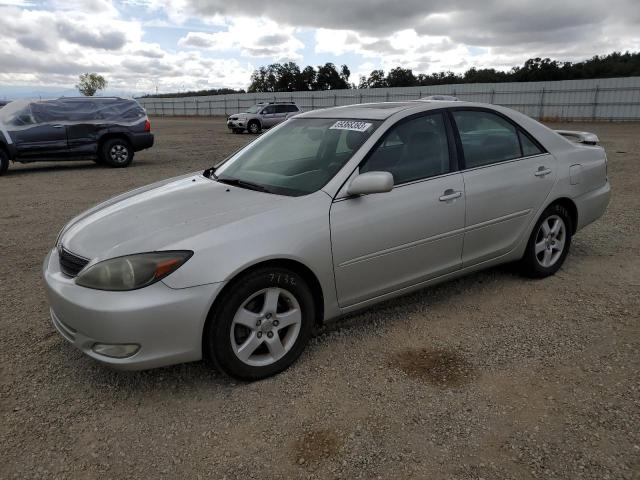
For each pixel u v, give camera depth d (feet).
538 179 13.60
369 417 8.63
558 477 7.16
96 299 8.63
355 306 10.99
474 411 8.70
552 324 11.80
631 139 64.80
